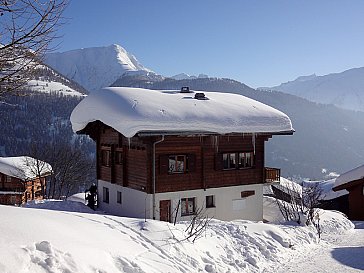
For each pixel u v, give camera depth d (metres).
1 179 37.25
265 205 25.14
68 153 44.75
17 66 5.55
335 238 16.58
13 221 7.09
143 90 21.81
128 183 20.58
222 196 20.77
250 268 10.49
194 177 19.94
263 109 22.09
